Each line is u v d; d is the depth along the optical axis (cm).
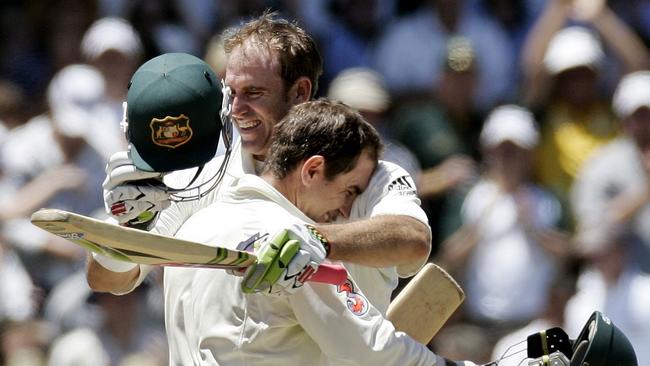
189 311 1391
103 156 3164
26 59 3541
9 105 3400
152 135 1319
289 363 1358
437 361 1405
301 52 1515
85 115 3206
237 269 1272
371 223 1350
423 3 3553
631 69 3500
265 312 1344
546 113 3381
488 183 3153
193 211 1520
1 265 3056
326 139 1380
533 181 3269
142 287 2912
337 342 1338
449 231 3134
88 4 3509
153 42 3441
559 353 1441
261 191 1384
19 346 2984
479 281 3091
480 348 2981
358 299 1361
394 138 3241
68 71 3288
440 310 1534
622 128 3222
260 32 1516
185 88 1323
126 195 1322
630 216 3042
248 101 1502
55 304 3011
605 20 3506
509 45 3531
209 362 1363
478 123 3338
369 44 3544
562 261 3106
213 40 3416
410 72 3466
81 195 3139
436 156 3191
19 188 3142
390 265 1358
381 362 1355
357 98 3150
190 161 1331
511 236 3097
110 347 2881
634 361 1434
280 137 1398
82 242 1226
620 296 2933
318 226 1313
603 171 3166
